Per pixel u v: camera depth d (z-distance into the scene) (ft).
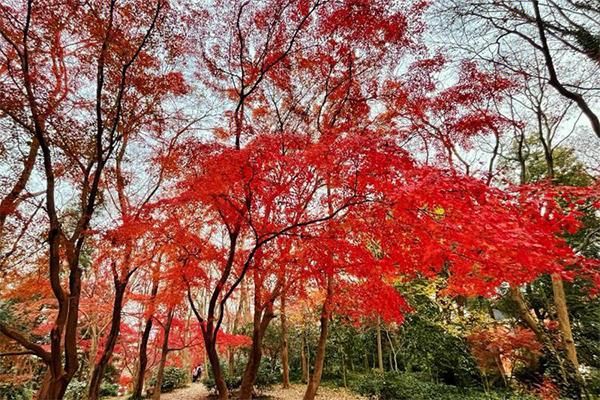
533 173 43.37
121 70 18.38
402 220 12.58
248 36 20.79
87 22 16.42
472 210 10.71
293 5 20.20
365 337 54.24
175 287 20.40
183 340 41.83
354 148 11.94
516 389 36.83
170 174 22.03
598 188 12.44
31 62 16.51
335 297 21.07
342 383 54.85
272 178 15.23
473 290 15.19
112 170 22.31
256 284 19.07
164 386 54.49
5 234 18.92
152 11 17.57
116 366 64.28
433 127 26.96
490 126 28.48
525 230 10.92
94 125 18.15
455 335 39.37
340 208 13.26
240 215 15.88
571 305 38.88
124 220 18.52
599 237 32.89
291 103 23.75
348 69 23.35
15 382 35.94
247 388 18.17
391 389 40.60
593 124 23.49
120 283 21.88
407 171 11.78
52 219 15.08
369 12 20.56
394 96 24.36
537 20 24.67
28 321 33.06
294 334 59.62
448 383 44.19
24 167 18.72
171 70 20.13
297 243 16.49
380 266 15.57
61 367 14.76
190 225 18.12
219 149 16.40
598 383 29.37
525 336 33.55
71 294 15.85
